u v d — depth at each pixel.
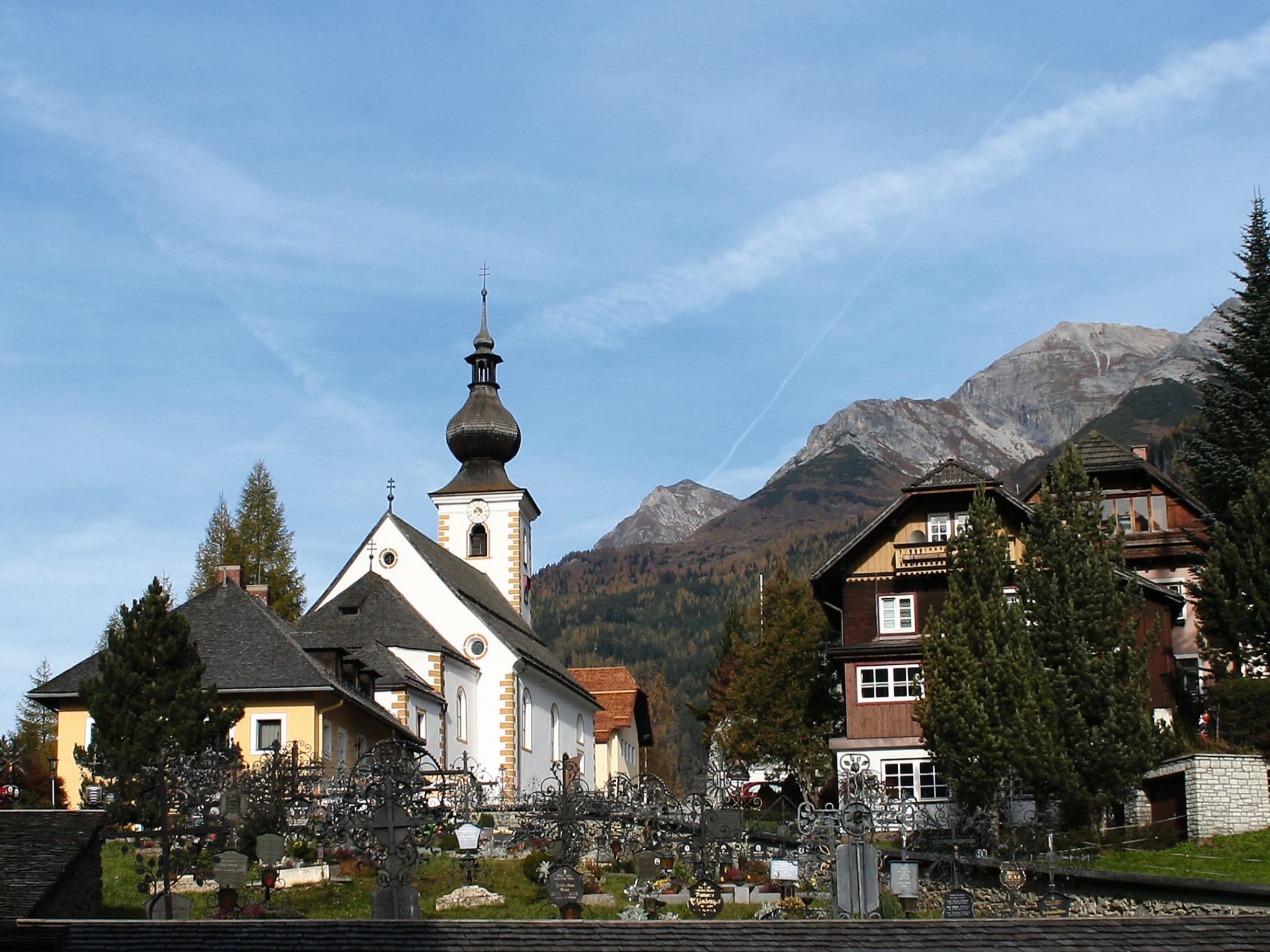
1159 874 39.47
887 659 60.53
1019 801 48.47
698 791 50.22
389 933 24.61
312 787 48.28
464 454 95.62
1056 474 53.91
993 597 51.75
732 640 84.94
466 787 56.84
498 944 24.45
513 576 93.06
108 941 24.11
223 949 24.00
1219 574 53.47
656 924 25.41
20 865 30.91
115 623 55.75
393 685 64.62
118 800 46.22
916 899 38.97
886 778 59.31
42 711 92.06
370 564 77.00
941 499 61.53
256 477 100.94
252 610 59.50
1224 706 51.62
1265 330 68.06
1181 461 71.56
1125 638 50.91
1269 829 45.91
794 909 36.97
